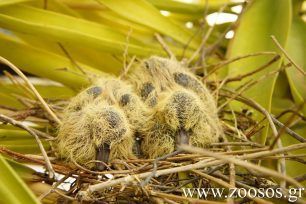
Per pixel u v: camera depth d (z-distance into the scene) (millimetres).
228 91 564
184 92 474
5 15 558
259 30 607
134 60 612
